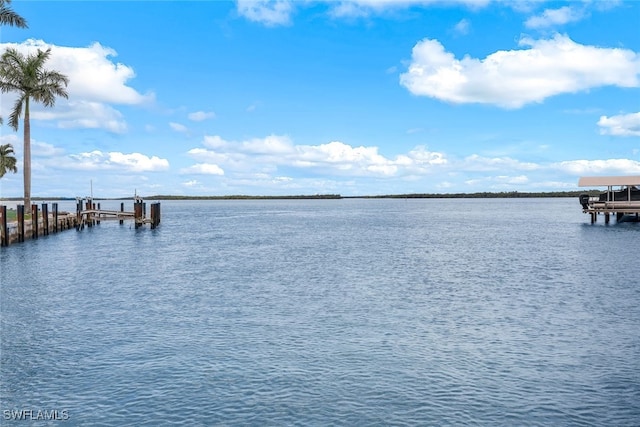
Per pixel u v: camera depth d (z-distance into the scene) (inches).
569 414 389.4
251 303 770.2
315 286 916.0
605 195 2559.1
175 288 893.2
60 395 426.3
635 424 373.7
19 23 1572.3
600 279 986.1
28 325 637.3
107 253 1417.3
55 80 1923.0
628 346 553.0
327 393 426.9
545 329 622.5
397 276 1031.6
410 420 380.2
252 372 474.0
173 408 401.1
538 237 1943.9
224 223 3019.2
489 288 895.7
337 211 5526.6
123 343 562.6
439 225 2805.1
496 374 470.0
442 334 599.5
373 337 586.9
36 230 1758.1
